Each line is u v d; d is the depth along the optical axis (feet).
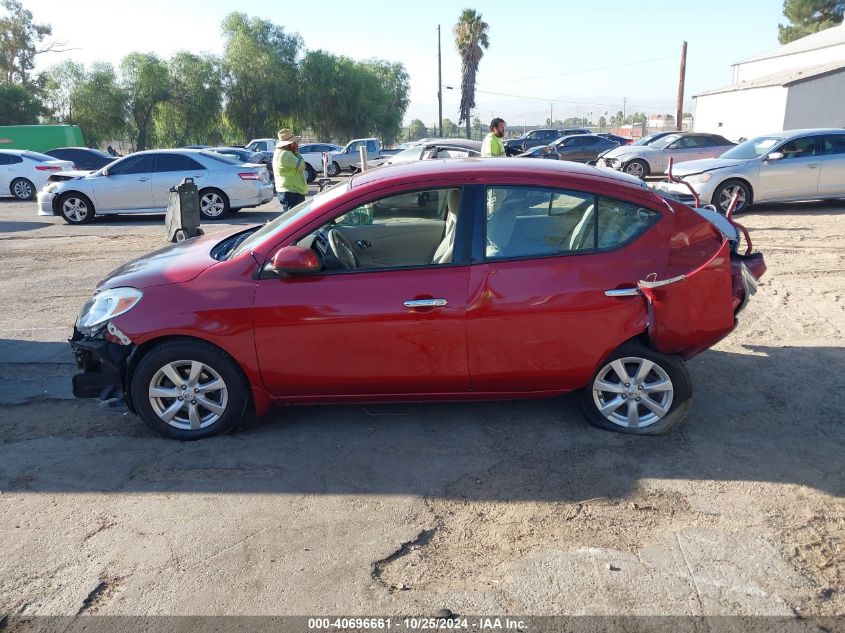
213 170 46.26
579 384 13.25
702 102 115.75
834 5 172.04
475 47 163.32
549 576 9.47
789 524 10.50
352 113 181.68
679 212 13.06
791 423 13.83
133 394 13.44
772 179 39.68
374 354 12.82
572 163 14.49
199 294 12.89
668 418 13.29
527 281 12.52
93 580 9.62
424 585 9.37
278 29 171.63
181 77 165.17
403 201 13.29
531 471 12.24
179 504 11.48
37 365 18.11
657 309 12.44
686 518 10.71
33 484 12.21
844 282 24.63
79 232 42.14
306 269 12.49
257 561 9.95
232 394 13.34
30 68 189.88
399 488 11.83
